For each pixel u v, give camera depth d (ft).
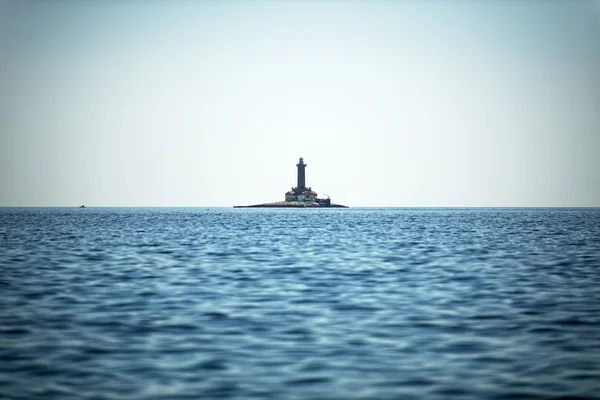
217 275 194.49
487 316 128.36
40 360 93.91
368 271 204.64
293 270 207.21
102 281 180.86
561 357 95.91
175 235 405.39
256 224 601.21
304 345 102.94
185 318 125.59
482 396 78.28
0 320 123.95
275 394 78.79
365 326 117.91
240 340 106.32
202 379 84.74
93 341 105.70
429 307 138.62
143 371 88.33
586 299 150.41
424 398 77.61
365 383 83.15
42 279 184.96
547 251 281.74
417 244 324.19
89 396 78.07
